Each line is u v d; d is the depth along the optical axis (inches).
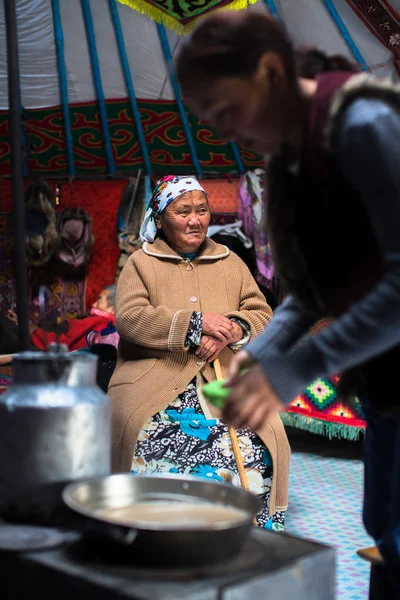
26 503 43.6
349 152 39.9
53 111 192.7
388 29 159.6
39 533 42.5
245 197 190.5
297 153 45.4
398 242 38.6
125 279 98.2
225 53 41.2
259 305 98.9
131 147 198.5
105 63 185.2
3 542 40.7
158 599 34.2
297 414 159.6
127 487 45.6
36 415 43.1
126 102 194.4
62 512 43.7
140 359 95.8
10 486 43.9
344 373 52.7
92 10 171.6
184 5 143.6
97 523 38.1
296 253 49.7
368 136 38.9
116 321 95.9
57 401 43.6
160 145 199.3
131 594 34.7
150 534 37.1
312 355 40.9
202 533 37.1
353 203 43.1
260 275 185.6
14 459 43.6
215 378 93.9
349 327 39.9
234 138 45.7
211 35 41.6
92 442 44.8
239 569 38.1
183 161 200.7
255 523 92.9
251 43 41.3
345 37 167.2
